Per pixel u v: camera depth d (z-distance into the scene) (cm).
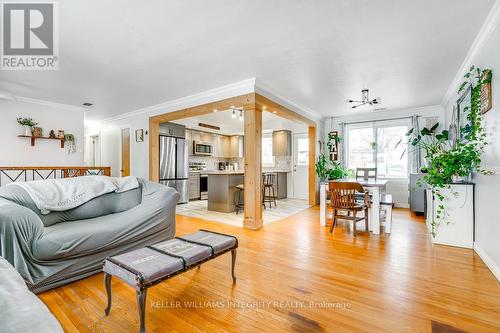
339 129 654
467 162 285
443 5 204
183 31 240
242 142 885
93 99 479
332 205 366
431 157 404
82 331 148
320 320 158
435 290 194
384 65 324
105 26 231
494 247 226
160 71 340
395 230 376
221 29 237
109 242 229
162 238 286
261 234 358
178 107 485
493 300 179
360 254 275
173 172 631
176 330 149
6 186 229
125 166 616
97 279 216
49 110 500
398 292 192
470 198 288
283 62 314
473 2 200
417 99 489
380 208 387
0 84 390
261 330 149
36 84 390
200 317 162
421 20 225
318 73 351
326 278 217
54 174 488
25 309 72
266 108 435
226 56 296
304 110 561
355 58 303
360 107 557
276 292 193
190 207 599
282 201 702
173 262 157
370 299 182
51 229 212
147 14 213
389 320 157
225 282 210
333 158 659
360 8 207
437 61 312
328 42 264
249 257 267
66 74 348
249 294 190
